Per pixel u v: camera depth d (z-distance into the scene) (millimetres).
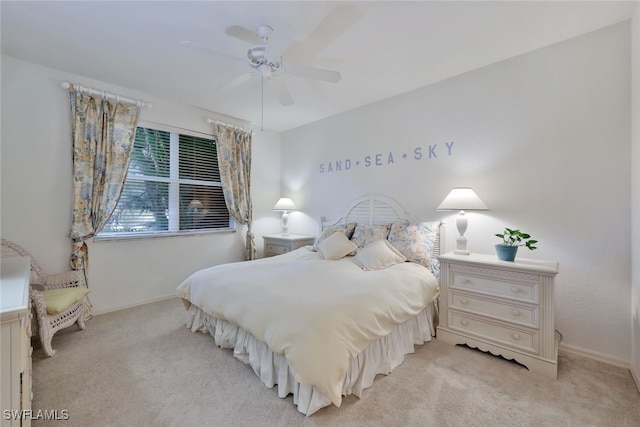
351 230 3418
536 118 2359
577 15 1929
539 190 2350
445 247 2867
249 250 4242
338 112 3844
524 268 1970
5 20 1965
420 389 1743
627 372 1930
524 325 1982
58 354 2139
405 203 3211
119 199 3088
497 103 2553
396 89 3104
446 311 2377
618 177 2033
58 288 2512
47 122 2680
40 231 2656
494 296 2117
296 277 2191
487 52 2377
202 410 1561
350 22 1975
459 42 2227
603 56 2074
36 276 2459
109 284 3045
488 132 2609
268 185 4609
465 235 2756
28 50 2379
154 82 2959
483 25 2018
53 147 2715
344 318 1620
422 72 2717
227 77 2840
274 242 4250
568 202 2225
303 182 4406
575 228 2195
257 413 1538
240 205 4152
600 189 2100
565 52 2223
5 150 2494
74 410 1546
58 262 2748
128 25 2029
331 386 1426
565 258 2236
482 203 2377
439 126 2926
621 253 2023
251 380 1836
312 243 4207
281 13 1881
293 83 2959
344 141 3828
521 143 2434
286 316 1639
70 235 2777
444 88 2881
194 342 2350
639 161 1771
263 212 4543
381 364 1885
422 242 2807
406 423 1465
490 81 2588
